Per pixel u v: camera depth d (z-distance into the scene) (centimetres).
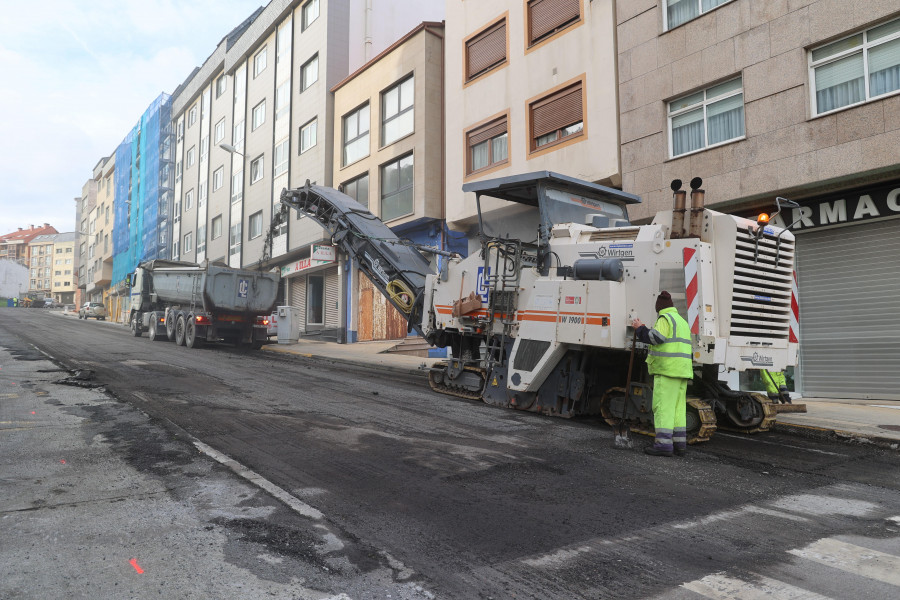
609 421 746
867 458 627
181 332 1939
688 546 377
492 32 1623
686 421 693
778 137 1027
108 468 525
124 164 5522
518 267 843
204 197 3778
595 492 486
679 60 1180
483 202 905
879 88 929
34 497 448
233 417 750
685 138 1189
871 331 987
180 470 523
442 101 1930
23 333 2389
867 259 991
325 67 2433
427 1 2673
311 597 303
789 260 727
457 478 515
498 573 335
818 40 981
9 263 9669
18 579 316
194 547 362
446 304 968
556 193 835
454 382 984
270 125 2914
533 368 798
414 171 1923
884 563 352
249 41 3092
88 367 1223
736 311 656
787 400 827
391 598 304
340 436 662
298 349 1950
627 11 1278
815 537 394
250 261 3058
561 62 1422
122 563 338
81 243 7819
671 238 685
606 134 1312
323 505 443
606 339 706
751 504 463
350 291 2272
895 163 889
